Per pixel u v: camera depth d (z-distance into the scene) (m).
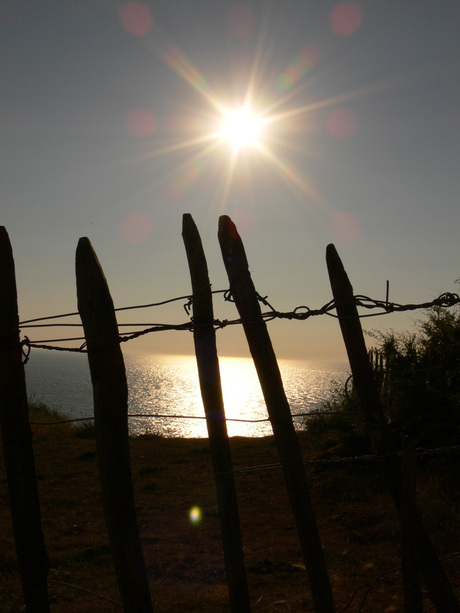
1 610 4.66
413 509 3.22
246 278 3.31
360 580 5.10
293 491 3.21
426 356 8.59
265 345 3.26
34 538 3.11
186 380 127.88
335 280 3.43
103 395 3.06
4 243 3.15
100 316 3.09
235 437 15.95
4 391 3.10
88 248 3.14
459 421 7.70
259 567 5.53
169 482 9.88
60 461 12.00
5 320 3.11
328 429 10.49
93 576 5.52
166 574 5.57
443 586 3.25
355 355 3.40
